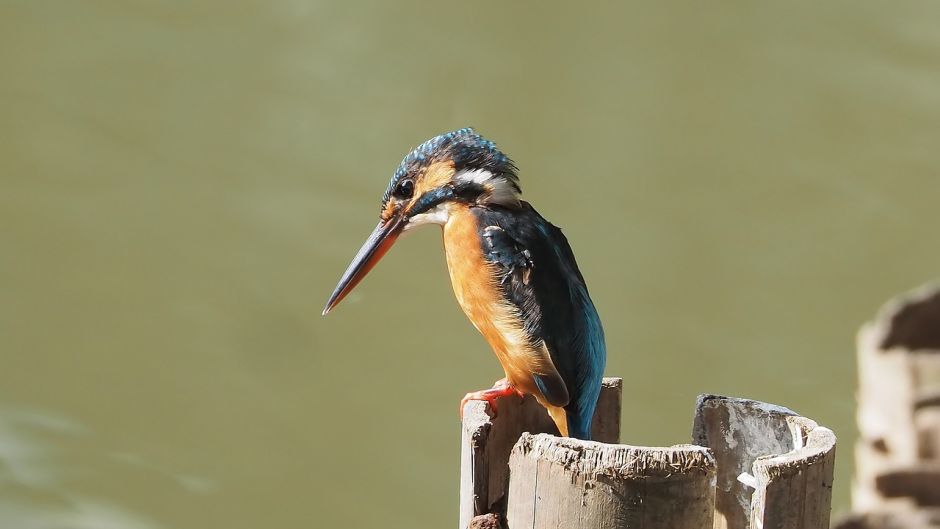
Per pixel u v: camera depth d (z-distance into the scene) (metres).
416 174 6.60
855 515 8.45
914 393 9.09
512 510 4.15
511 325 6.05
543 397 5.93
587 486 3.93
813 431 4.25
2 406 12.23
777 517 3.96
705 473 3.91
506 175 6.47
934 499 8.66
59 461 11.61
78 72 16.97
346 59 17.06
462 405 5.92
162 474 11.55
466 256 6.28
